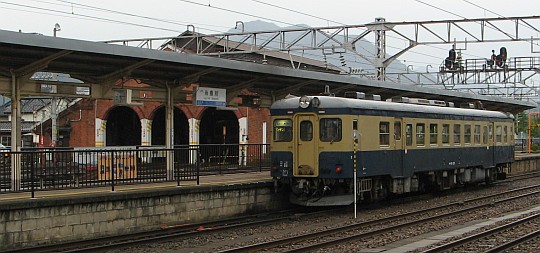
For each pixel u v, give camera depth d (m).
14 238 13.64
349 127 19.25
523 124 73.25
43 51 15.88
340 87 25.97
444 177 25.31
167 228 16.28
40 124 47.28
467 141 26.27
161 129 47.31
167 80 20.94
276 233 15.81
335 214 19.55
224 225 17.62
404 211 20.42
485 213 19.59
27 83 17.56
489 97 36.97
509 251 12.79
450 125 24.81
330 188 19.81
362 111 19.73
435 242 13.91
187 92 22.09
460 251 12.76
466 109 26.56
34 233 13.99
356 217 18.83
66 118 46.16
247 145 24.75
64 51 15.94
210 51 41.81
